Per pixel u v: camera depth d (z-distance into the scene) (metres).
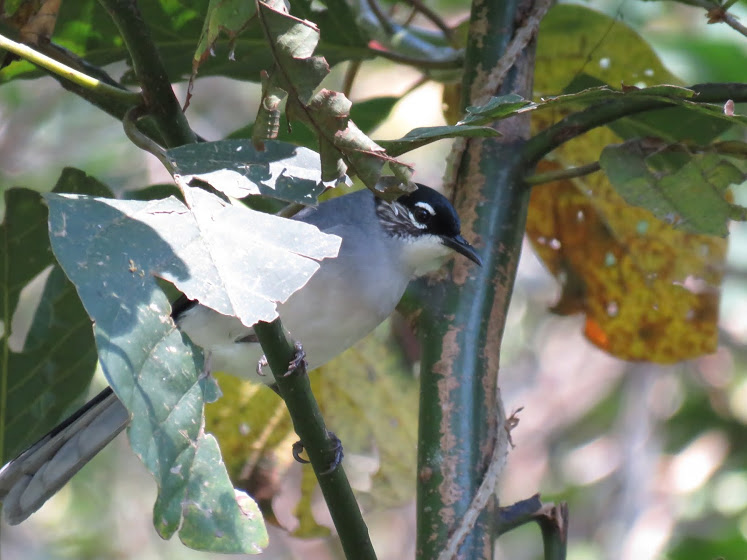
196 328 7.83
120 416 7.45
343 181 4.63
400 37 8.99
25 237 7.20
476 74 6.96
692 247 8.55
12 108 16.11
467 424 6.17
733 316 15.20
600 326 8.91
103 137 16.17
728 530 13.84
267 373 8.22
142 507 16.48
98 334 3.94
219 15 4.57
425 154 16.94
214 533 4.14
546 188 8.76
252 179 4.71
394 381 9.48
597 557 14.95
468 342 6.38
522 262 17.84
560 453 16.88
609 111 6.43
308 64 4.42
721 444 15.55
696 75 11.83
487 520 5.99
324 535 9.27
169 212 4.39
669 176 6.36
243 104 17.77
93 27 7.62
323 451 5.25
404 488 9.48
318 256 4.33
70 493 16.16
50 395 7.35
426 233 8.42
